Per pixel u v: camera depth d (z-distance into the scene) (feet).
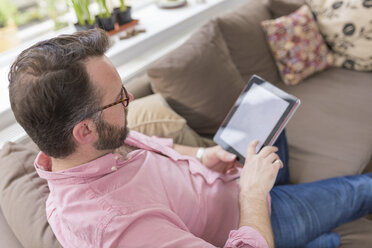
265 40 5.81
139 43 5.57
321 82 5.85
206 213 2.96
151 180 2.63
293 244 3.21
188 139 3.96
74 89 1.91
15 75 1.94
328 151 4.43
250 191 2.71
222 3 7.35
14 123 4.15
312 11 6.23
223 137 3.46
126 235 2.05
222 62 4.70
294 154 4.50
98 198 2.21
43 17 5.82
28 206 2.64
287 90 5.73
